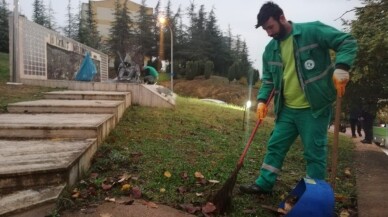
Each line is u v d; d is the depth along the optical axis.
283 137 3.77
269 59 3.79
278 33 3.56
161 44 55.88
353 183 4.63
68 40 16.25
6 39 29.14
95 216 2.98
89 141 4.44
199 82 48.75
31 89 9.94
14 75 11.52
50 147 4.11
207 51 61.22
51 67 14.39
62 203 3.09
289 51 3.58
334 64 3.52
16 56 11.55
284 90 3.71
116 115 6.53
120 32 54.53
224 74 63.12
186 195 3.56
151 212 3.11
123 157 4.41
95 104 6.64
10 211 2.79
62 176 3.34
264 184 3.77
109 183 3.66
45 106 6.39
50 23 54.44
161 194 3.53
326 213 3.03
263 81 3.92
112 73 33.44
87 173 3.96
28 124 4.79
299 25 3.54
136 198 3.40
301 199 3.06
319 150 3.56
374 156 7.09
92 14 58.03
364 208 3.57
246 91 44.81
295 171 4.91
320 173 3.56
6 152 3.88
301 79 3.51
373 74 7.23
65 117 5.67
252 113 11.79
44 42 13.63
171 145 5.45
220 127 7.64
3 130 4.68
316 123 3.55
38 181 3.27
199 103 12.34
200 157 4.95
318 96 3.49
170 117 7.95
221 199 3.26
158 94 9.48
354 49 3.28
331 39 3.38
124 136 5.72
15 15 11.55
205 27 63.19
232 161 4.89
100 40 55.25
